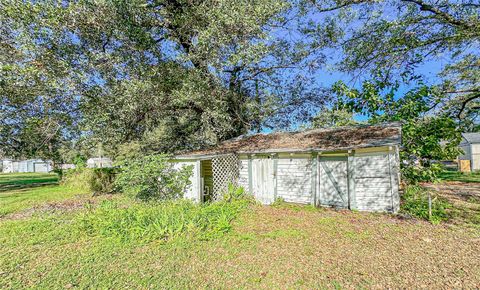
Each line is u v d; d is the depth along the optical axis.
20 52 6.62
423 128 7.75
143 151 12.05
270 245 4.60
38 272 3.70
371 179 7.41
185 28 9.17
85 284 3.36
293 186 8.80
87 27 7.30
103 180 12.12
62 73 6.89
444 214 6.38
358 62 8.96
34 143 10.64
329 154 8.21
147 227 5.33
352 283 3.29
